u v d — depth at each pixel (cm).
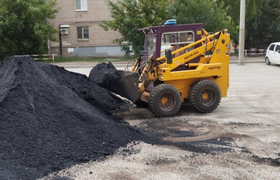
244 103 890
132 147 511
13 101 504
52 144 473
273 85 1207
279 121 688
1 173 382
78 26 2792
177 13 2322
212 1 2319
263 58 2602
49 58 2411
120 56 2817
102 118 604
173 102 733
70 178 398
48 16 2428
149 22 2333
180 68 776
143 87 739
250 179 399
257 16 2783
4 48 2323
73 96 658
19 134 462
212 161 457
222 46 792
